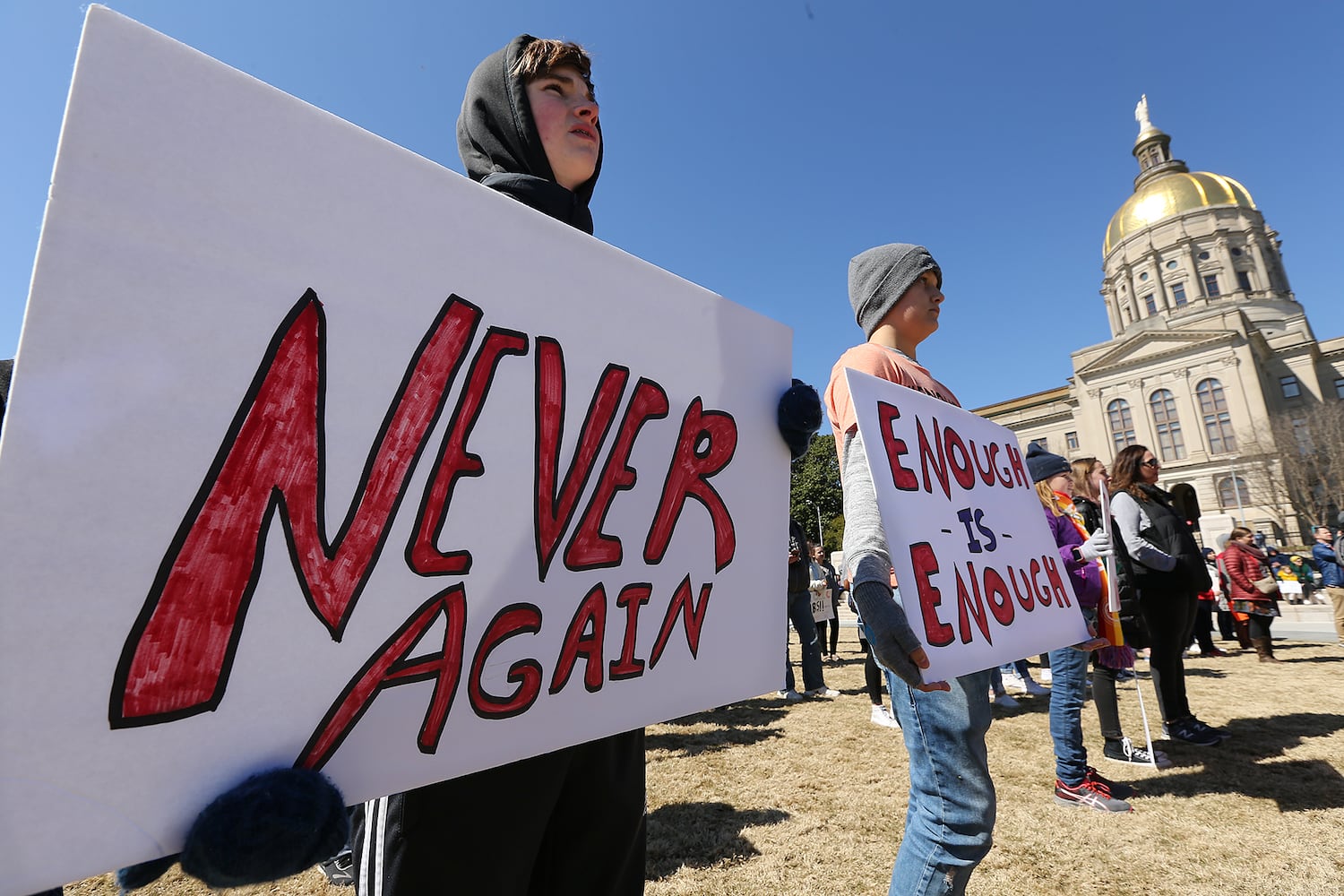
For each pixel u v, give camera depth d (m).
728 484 0.99
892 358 1.36
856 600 1.04
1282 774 2.85
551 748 0.71
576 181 1.12
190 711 0.49
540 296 0.77
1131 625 2.89
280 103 0.57
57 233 0.45
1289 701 4.27
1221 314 40.19
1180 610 3.32
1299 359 42.50
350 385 0.60
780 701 4.81
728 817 2.48
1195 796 2.64
